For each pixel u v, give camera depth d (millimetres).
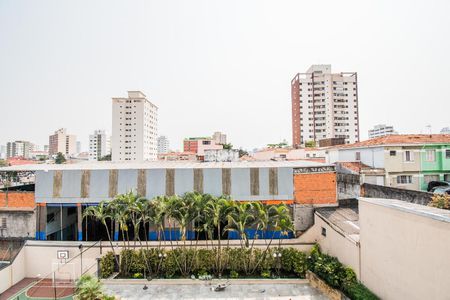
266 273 19141
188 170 22375
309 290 17375
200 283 18406
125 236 24125
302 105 92375
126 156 111125
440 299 10070
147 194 22266
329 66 96375
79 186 22266
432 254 10461
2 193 22328
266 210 18969
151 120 123625
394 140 29156
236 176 22359
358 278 15547
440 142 28531
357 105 93750
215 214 18250
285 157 54281
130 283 18609
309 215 22422
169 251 19891
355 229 17766
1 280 18812
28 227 22062
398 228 12422
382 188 22453
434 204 16812
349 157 34812
